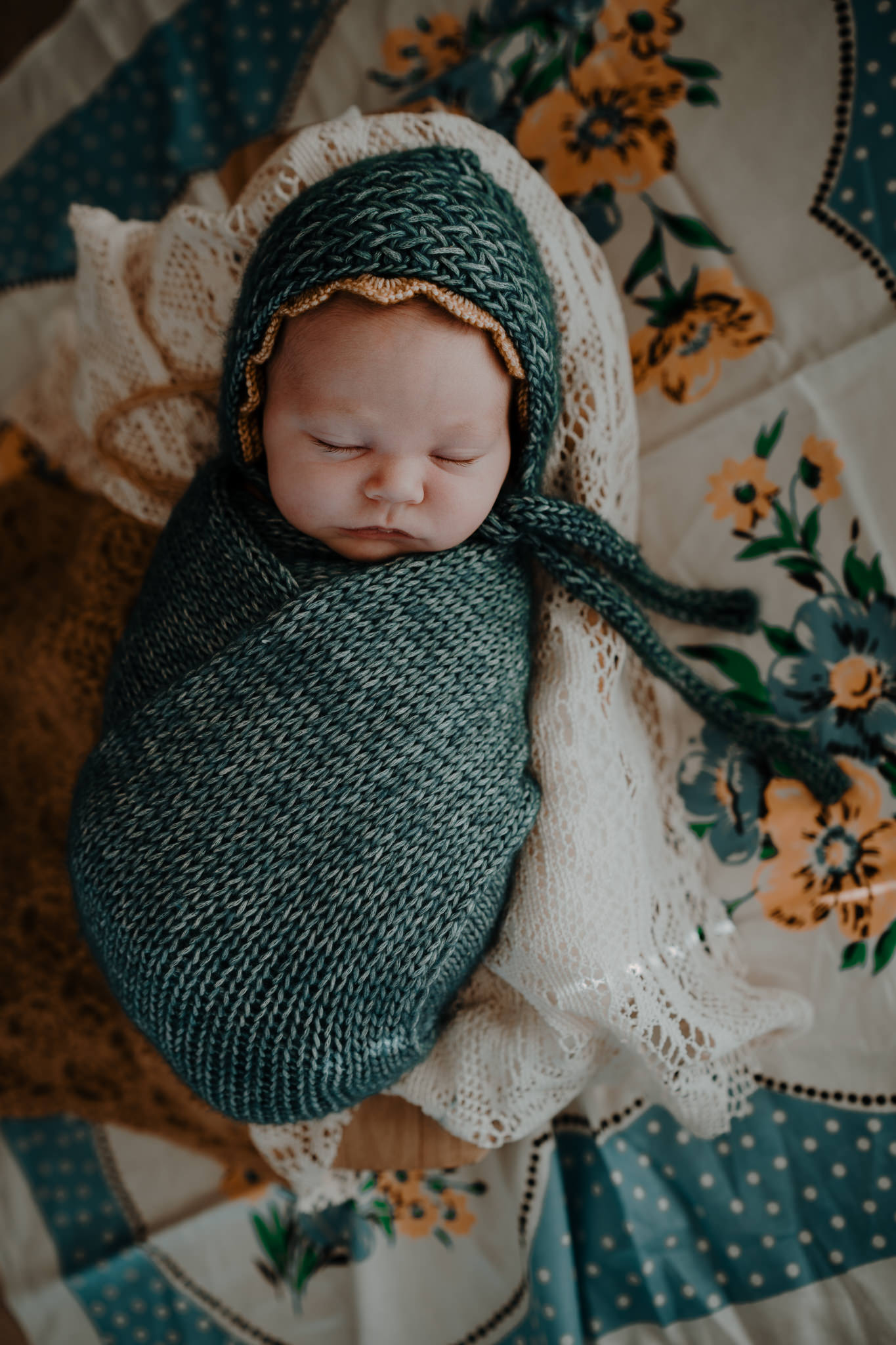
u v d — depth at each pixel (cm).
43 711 105
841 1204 91
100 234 91
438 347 68
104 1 120
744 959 94
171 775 74
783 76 96
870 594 93
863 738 93
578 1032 83
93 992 105
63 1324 106
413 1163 92
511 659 80
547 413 77
